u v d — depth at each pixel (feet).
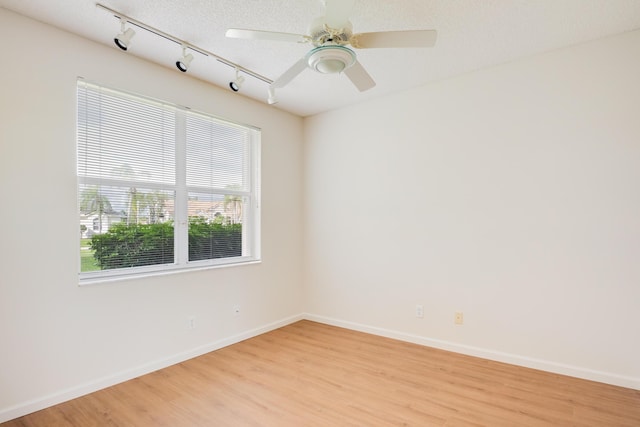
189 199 10.32
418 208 11.00
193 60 9.09
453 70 9.80
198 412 7.10
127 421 6.77
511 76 9.32
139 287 8.83
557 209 8.72
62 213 7.54
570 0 6.61
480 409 7.14
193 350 9.98
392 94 11.53
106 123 8.45
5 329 6.77
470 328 10.01
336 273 13.02
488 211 9.71
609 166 8.11
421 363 9.48
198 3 6.69
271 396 7.75
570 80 8.54
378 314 11.92
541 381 8.30
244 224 12.06
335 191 13.06
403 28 7.53
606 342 8.13
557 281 8.72
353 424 6.67
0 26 6.78
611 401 7.36
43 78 7.30
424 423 6.68
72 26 7.47
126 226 8.87
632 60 7.86
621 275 7.98
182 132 10.10
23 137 7.03
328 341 11.30
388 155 11.66
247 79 10.29
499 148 9.53
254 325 11.94
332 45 5.63
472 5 6.74
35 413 7.01
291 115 13.58
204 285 10.38
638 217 7.80
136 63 8.85
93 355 7.97
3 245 6.77
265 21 7.31
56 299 7.43
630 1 6.65
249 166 12.22
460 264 10.19
